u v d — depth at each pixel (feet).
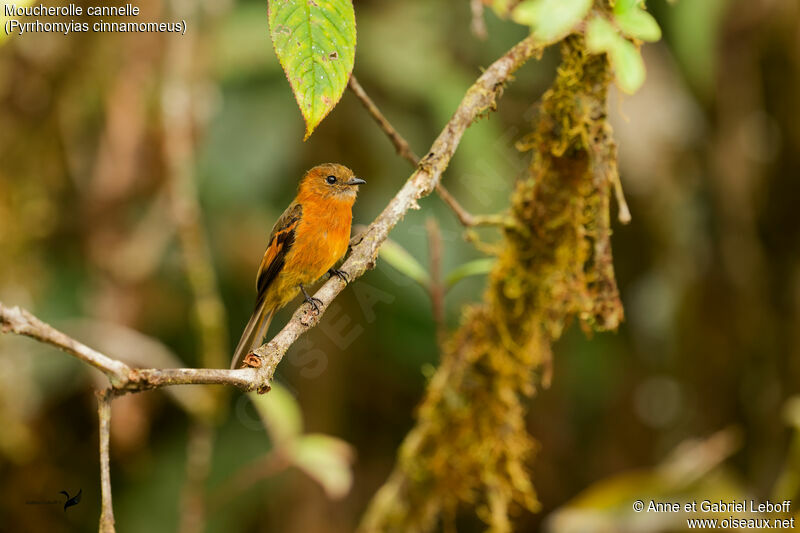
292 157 36.65
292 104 36.06
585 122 19.29
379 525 23.80
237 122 35.32
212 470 36.81
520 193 20.90
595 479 41.39
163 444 37.47
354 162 37.09
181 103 30.40
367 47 36.40
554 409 41.39
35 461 34.78
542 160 20.24
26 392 33.40
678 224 38.78
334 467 26.35
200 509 29.78
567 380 41.39
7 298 33.47
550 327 21.48
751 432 39.22
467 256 35.06
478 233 34.60
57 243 35.14
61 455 35.60
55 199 34.58
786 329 38.65
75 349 10.14
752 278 39.11
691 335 39.96
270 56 35.53
